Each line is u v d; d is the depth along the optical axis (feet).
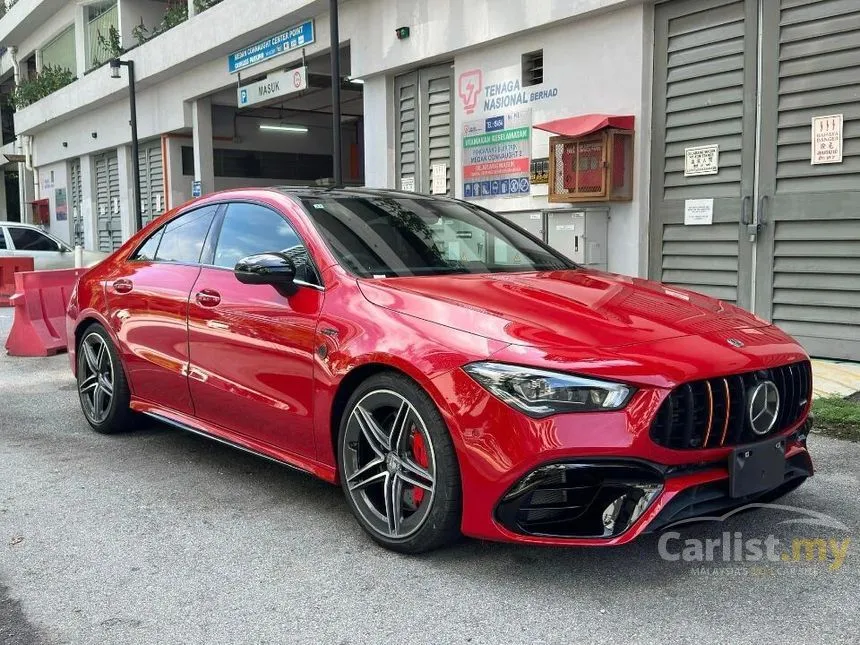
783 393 9.95
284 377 11.69
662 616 8.73
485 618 8.75
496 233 14.20
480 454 9.06
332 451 11.14
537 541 8.93
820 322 20.97
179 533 11.34
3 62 98.37
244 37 41.57
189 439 16.37
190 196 57.21
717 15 22.56
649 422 8.66
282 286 11.80
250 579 9.84
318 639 8.39
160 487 13.35
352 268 11.59
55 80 76.07
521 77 28.37
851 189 19.98
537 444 8.69
